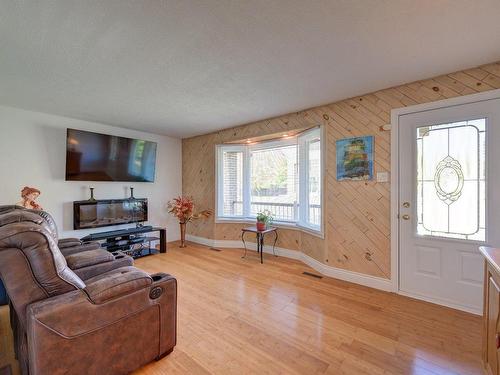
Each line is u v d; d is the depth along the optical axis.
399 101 2.57
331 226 3.10
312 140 3.66
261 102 3.06
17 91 2.71
